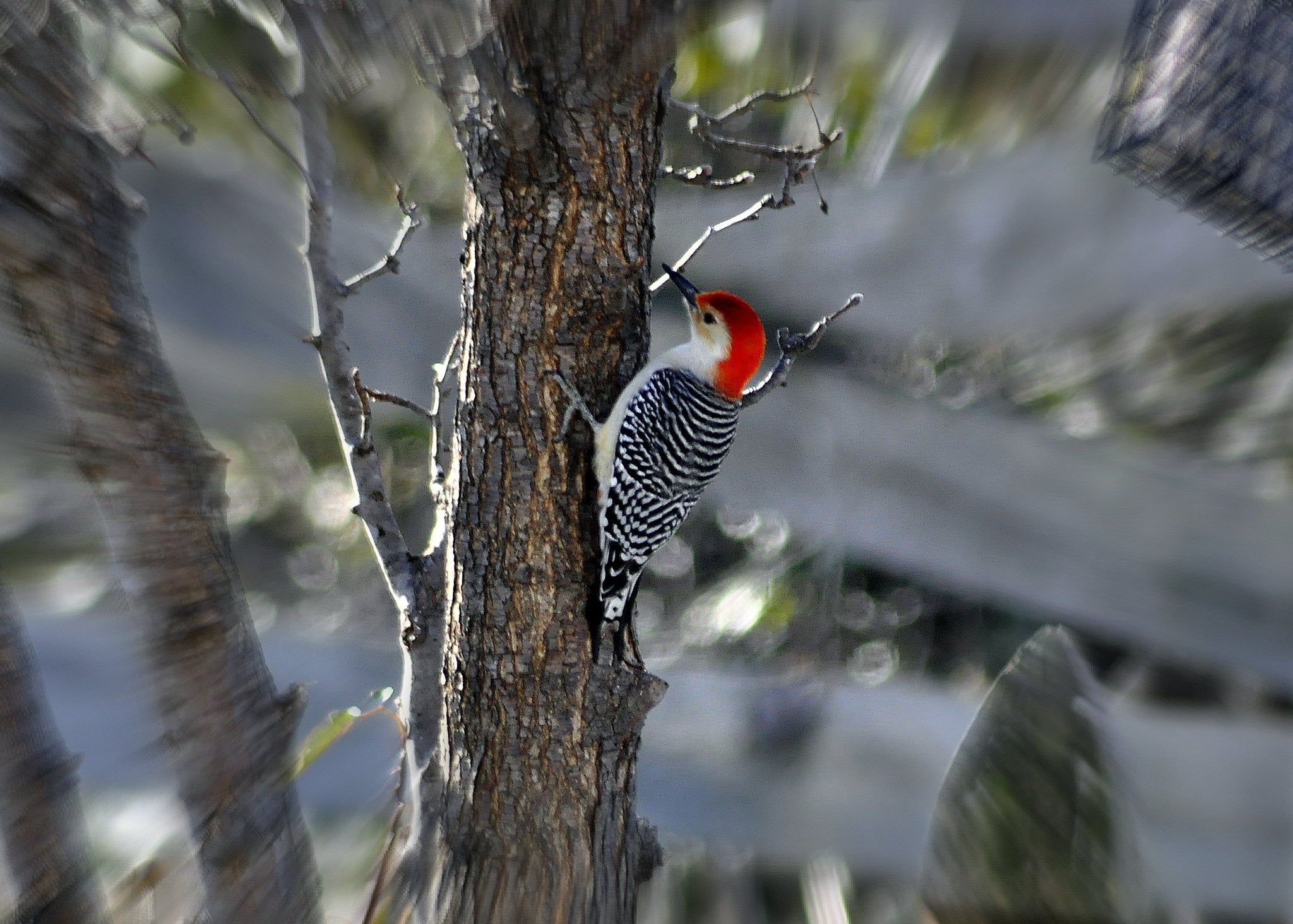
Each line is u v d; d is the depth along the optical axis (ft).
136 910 21.12
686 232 42.16
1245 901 33.78
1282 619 39.24
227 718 18.44
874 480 42.16
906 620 44.14
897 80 42.04
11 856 17.29
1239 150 27.73
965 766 23.82
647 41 19.06
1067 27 40.50
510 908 23.82
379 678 39.27
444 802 24.67
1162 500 40.11
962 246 41.63
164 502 17.71
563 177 22.36
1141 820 28.66
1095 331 42.16
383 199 37.91
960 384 42.57
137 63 27.07
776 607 44.68
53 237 16.40
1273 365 41.14
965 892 22.70
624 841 25.14
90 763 33.58
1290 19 27.30
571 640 24.16
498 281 23.22
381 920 24.89
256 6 18.35
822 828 35.81
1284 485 39.81
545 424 23.67
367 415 25.08
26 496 40.50
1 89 15.92
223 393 43.73
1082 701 23.53
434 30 16.93
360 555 45.27
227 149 38.83
